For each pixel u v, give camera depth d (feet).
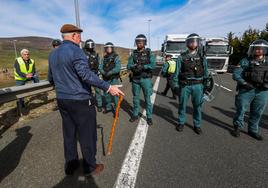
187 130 14.02
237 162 9.78
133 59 14.92
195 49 13.02
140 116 17.19
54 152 10.75
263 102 12.04
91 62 17.85
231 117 16.97
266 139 12.51
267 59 11.81
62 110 8.26
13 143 11.84
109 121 15.84
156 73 62.08
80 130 8.27
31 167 9.37
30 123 15.25
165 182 8.28
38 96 25.62
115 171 9.03
